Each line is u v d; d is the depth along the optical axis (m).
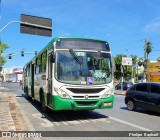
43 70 14.55
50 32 24.36
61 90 11.45
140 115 14.23
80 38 12.09
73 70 11.70
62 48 11.85
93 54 12.06
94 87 11.72
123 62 44.34
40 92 15.41
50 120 12.30
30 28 23.47
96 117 13.16
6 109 15.53
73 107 11.46
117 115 14.05
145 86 15.49
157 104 14.28
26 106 18.47
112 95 12.14
